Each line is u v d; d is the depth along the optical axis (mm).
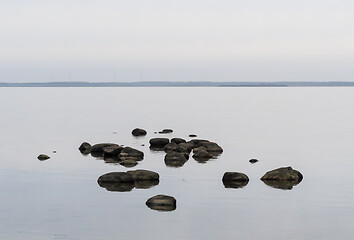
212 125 73938
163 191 29656
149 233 21969
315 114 96625
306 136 59625
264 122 79188
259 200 27578
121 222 23500
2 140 55156
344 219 24016
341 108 116062
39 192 29391
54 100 160750
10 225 22984
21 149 47875
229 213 25047
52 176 34250
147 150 47344
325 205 26500
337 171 36156
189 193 29172
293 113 99750
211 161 40750
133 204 26656
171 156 40250
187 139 56594
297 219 24031
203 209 25750
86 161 40688
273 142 53719
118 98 179125
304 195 28688
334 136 59625
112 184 31578
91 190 29859
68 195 28656
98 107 121438
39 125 73625
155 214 24828
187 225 23094
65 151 46531
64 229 22453
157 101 155000
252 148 48875
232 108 117062
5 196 28406
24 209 25641
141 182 32188
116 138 57750
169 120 83250
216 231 22250
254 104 135750
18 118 86062
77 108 116750
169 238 21344
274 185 31375
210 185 31359
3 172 35781
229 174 32594
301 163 39875
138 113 100125
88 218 24109
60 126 72312
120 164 39188
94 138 57469
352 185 31250
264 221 23734
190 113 100125
